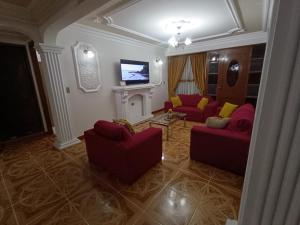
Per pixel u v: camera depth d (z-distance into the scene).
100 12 2.56
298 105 0.37
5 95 3.31
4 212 1.65
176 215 1.57
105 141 2.03
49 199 1.80
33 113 3.71
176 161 2.48
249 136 2.01
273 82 0.39
